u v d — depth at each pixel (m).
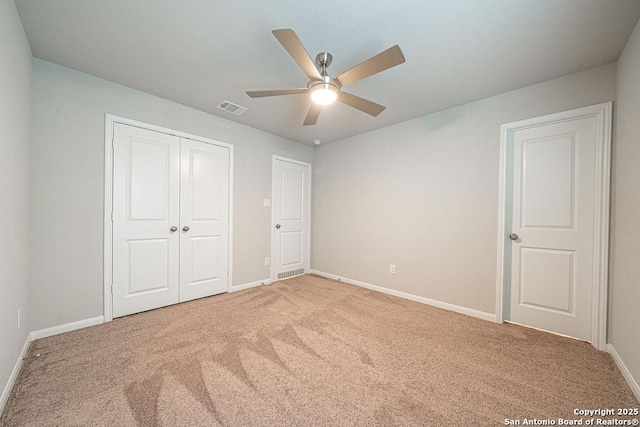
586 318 2.04
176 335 2.08
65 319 2.10
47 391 1.42
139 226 2.51
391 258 3.27
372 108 1.93
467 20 1.52
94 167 2.23
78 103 2.15
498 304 2.41
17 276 1.59
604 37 1.65
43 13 1.51
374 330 2.23
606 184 1.90
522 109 2.31
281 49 1.83
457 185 2.70
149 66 2.06
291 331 2.18
